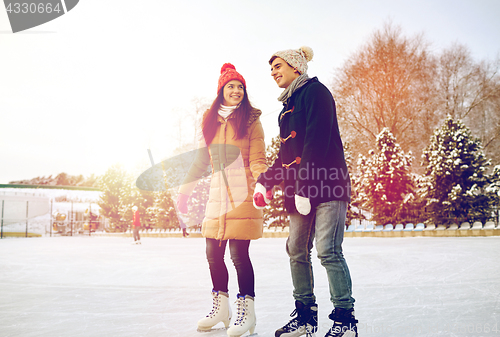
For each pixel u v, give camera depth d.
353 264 5.84
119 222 31.52
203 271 5.51
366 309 2.76
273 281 4.38
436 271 4.78
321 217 2.02
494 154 24.47
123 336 2.21
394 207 17.97
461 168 16.39
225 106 2.62
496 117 24.52
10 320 2.63
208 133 2.60
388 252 7.83
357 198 19.12
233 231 2.34
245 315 2.24
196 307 3.07
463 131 16.84
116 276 5.08
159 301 3.33
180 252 9.91
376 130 24.84
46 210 29.52
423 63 24.42
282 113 2.38
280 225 20.53
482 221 15.62
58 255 8.97
